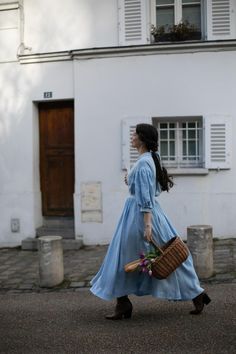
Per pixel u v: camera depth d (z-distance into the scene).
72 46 9.86
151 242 5.02
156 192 5.25
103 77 9.64
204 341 4.64
